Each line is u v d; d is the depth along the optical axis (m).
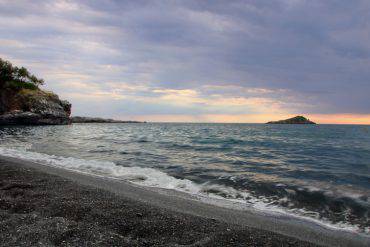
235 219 6.98
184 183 10.78
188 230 5.81
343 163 16.44
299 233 6.23
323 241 5.85
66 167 13.79
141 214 6.52
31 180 9.52
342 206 8.03
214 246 5.16
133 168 13.74
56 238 4.96
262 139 36.22
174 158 17.33
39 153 18.53
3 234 5.08
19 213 6.43
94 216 6.32
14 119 70.50
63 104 91.56
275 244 5.38
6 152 18.69
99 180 10.94
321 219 7.11
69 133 42.28
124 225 5.92
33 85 90.75
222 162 16.23
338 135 52.00
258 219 7.05
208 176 11.98
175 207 7.68
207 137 38.50
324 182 11.02
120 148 22.22
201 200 8.61
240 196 9.12
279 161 17.09
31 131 45.00
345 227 6.61
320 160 17.69
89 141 28.41
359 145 29.19
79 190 8.36
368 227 6.60
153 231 5.71
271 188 10.01
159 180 11.25
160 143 27.48
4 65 80.25
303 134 54.84
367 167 14.89
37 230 5.23
